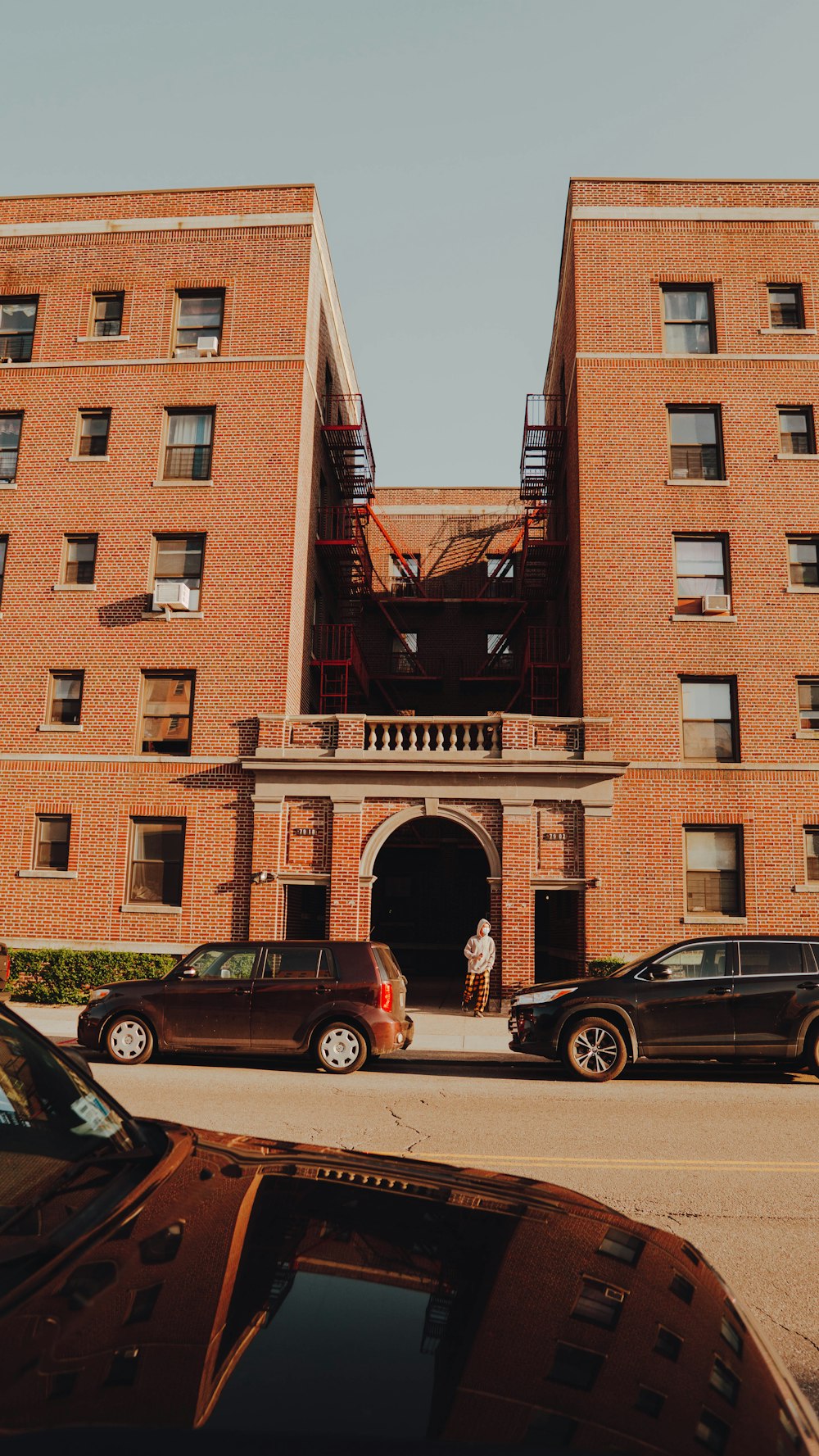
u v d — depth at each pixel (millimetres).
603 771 19875
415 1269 2098
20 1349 1529
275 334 22953
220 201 23672
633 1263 2361
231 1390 1507
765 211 22812
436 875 30375
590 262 22828
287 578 21812
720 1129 8727
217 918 20391
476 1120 8953
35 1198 2188
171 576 22281
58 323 23516
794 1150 7934
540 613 32094
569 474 24594
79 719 21859
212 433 22703
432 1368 1667
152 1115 8828
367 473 29734
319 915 24375
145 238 23703
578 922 19984
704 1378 1836
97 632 21969
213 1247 2045
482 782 20141
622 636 21234
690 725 21031
